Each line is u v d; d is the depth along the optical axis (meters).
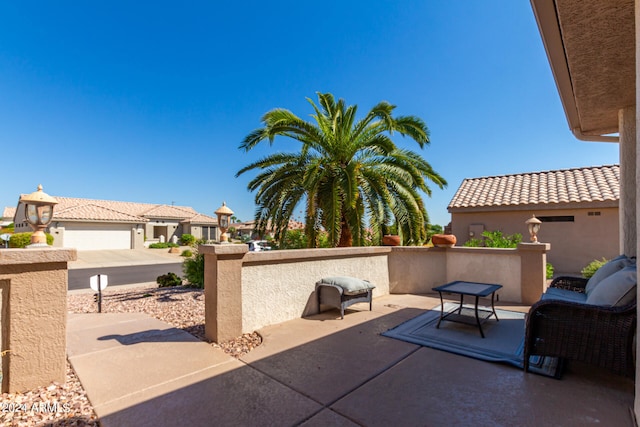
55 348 2.89
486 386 2.92
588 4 2.69
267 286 4.94
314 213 7.79
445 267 7.72
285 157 8.73
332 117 8.92
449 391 2.83
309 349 3.92
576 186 12.16
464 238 13.48
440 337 4.33
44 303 2.84
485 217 13.05
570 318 3.00
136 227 30.61
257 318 4.77
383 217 8.18
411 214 8.40
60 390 2.83
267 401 2.68
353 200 7.30
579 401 2.63
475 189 14.64
